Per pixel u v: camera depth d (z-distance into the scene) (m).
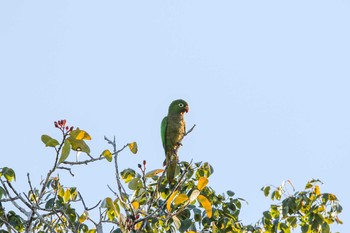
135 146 11.35
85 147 10.84
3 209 12.51
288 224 14.62
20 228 12.69
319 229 14.15
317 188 14.65
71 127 10.82
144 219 10.62
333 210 14.45
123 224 10.59
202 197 10.85
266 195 15.00
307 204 14.52
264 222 14.77
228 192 14.72
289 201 14.45
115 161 11.12
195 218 13.84
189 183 13.95
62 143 10.67
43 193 10.82
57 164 10.64
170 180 13.77
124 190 11.05
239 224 14.67
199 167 13.92
